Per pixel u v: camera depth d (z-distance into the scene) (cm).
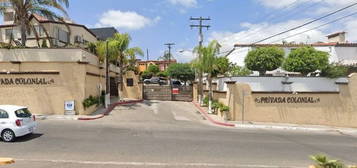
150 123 1875
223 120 2111
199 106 2967
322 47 3622
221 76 3094
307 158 1075
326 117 2131
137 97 3500
